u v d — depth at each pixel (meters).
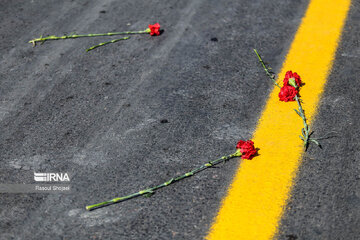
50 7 4.66
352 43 3.91
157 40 4.12
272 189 2.70
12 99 3.49
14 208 2.65
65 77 3.71
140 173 2.83
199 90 3.49
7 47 4.10
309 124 3.13
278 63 3.74
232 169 2.83
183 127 3.16
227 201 2.64
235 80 3.58
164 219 2.55
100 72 3.75
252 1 4.61
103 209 2.63
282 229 2.48
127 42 4.11
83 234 2.50
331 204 2.58
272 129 3.11
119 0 4.75
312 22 4.22
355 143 2.96
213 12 4.47
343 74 3.57
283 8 4.46
